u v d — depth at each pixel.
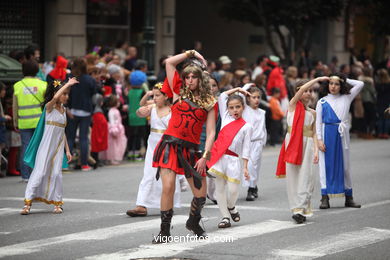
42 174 11.19
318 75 21.53
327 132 11.83
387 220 10.79
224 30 33.56
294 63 26.89
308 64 27.58
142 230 9.91
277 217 10.98
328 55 34.62
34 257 8.34
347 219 10.85
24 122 14.27
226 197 10.28
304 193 10.50
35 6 22.98
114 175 15.59
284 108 21.58
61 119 11.48
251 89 12.86
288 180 10.60
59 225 10.26
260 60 23.09
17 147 15.61
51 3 23.25
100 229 9.98
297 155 10.50
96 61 18.06
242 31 33.47
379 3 30.22
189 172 8.80
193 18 33.50
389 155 19.50
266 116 20.69
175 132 8.87
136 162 18.14
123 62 22.92
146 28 20.31
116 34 25.59
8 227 10.12
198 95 8.85
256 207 11.89
